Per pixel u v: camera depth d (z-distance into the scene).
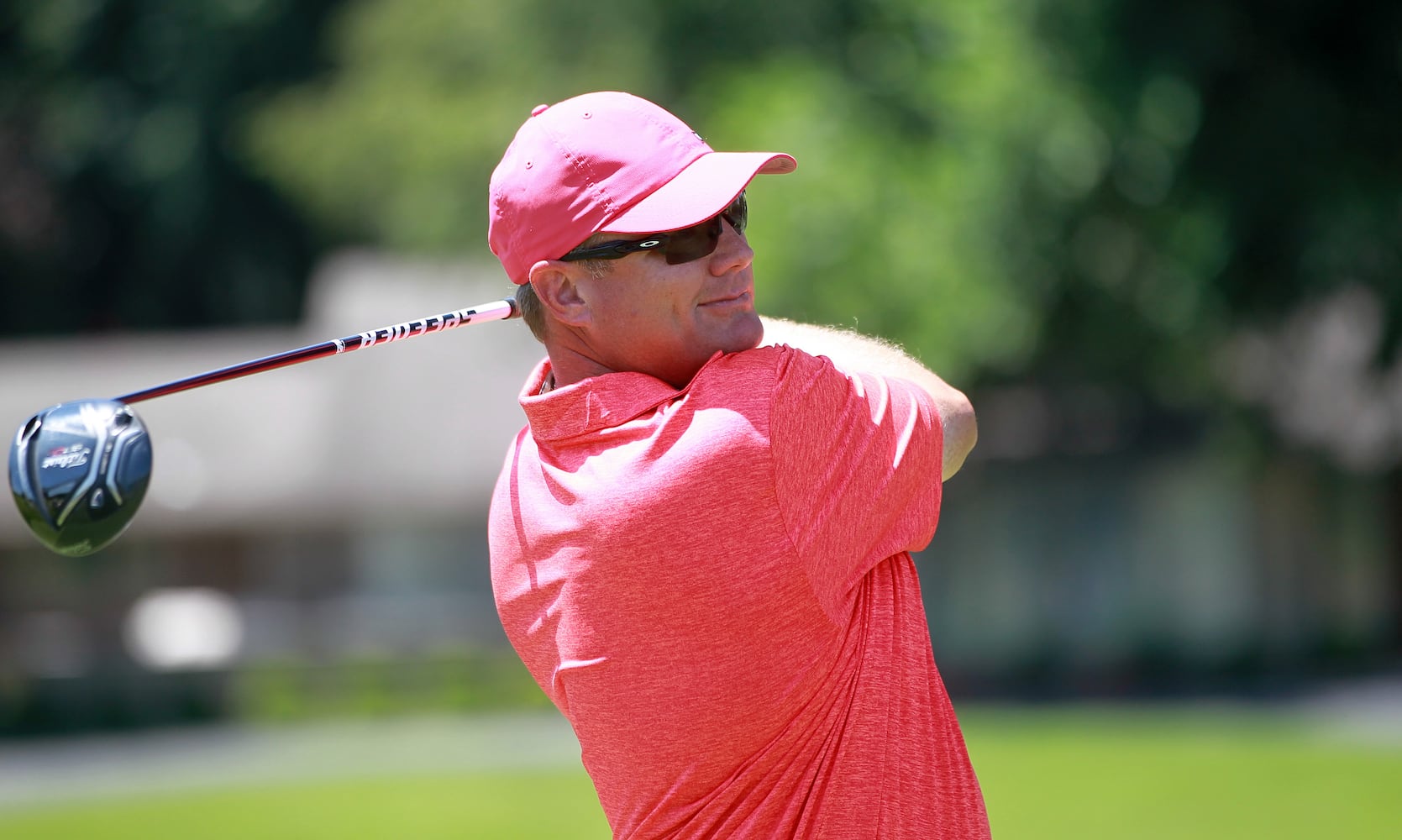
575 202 8.76
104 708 97.38
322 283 137.12
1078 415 97.88
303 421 110.69
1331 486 98.38
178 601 107.44
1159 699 87.19
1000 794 55.84
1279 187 75.44
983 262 73.75
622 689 8.71
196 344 136.00
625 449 8.63
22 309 178.12
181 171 165.50
